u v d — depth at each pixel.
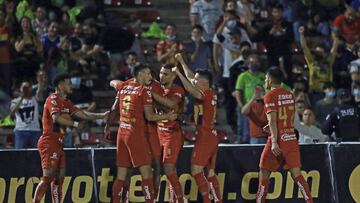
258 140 52.50
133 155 45.47
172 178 45.94
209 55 61.72
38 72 58.03
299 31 64.31
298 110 56.62
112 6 68.38
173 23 65.06
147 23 67.50
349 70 63.38
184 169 47.84
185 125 57.84
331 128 52.59
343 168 47.53
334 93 58.94
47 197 48.44
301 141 53.94
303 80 61.78
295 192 47.62
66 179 48.22
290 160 45.88
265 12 67.06
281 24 63.97
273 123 45.66
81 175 48.31
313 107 60.88
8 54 60.88
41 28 62.97
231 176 47.97
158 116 45.22
